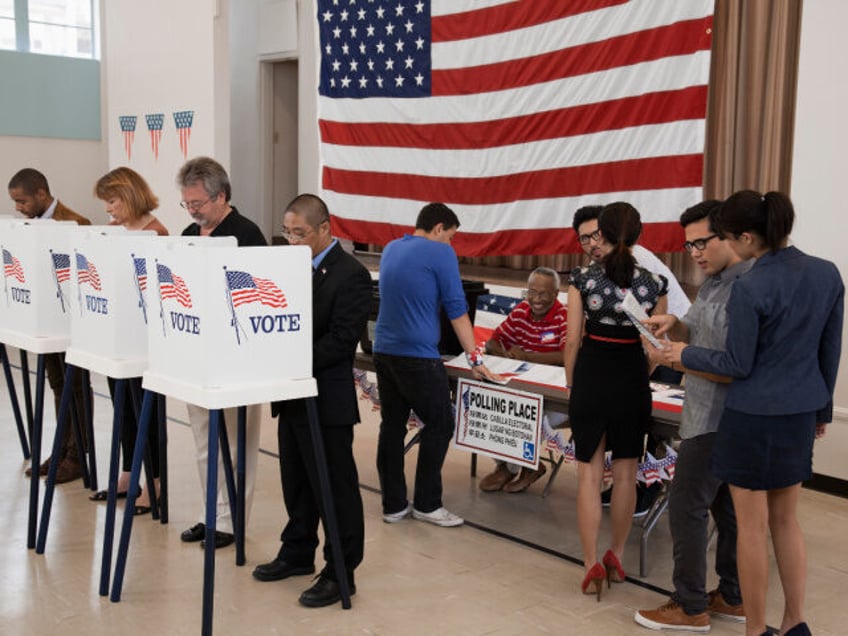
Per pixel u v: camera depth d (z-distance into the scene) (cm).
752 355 258
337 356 304
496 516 417
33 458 364
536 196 585
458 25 618
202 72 802
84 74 998
